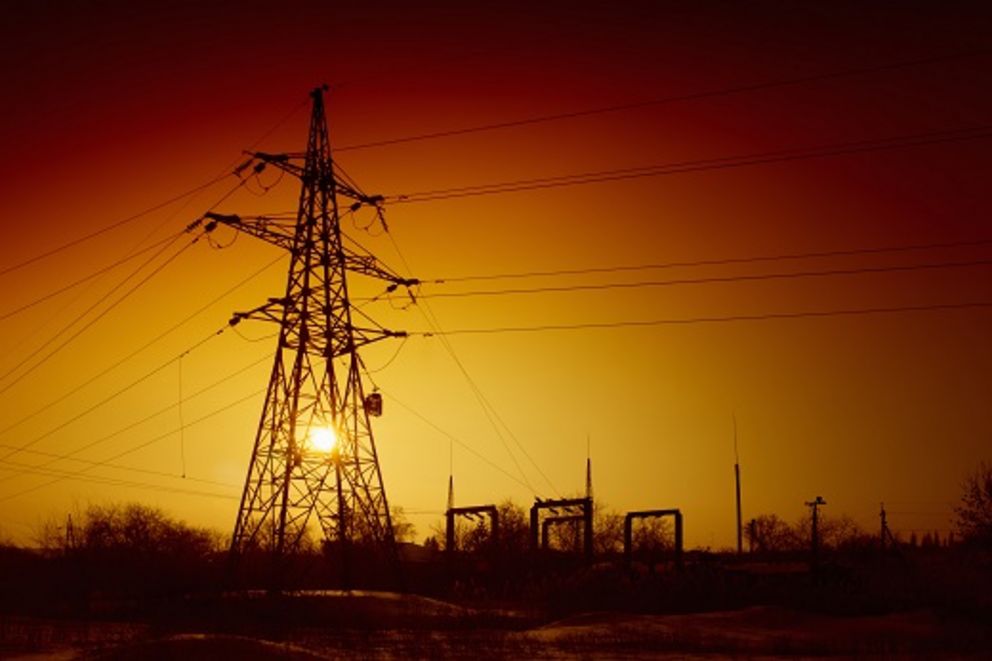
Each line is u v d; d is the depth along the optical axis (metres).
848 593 70.19
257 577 65.25
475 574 90.38
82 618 58.94
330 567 72.38
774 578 77.50
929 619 58.22
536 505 90.25
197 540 95.00
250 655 32.62
